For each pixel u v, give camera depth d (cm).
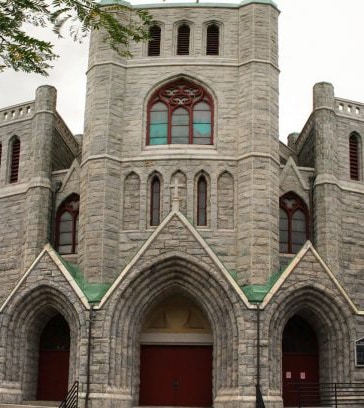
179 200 4219
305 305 3950
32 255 4381
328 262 4306
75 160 4597
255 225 4097
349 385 3828
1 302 4509
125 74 4475
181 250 3891
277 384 3766
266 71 4381
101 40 4469
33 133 4678
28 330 4059
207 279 3878
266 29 4466
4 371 3938
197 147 4338
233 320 3788
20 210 4616
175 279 3962
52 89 4725
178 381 4081
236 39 4509
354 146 4719
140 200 4253
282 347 4178
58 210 4556
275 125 4359
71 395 3703
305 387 4091
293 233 4450
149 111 4447
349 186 4569
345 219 4497
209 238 4175
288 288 3856
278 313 3828
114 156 4312
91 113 4394
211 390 4059
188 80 4456
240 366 3700
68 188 4553
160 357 4122
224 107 4388
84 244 4181
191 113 4428
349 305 3925
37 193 4491
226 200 4244
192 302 4178
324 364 4022
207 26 4562
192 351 4134
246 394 3656
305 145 4934
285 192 4475
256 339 3741
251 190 4156
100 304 3828
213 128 4384
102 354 3762
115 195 4256
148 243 3912
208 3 4566
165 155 4303
